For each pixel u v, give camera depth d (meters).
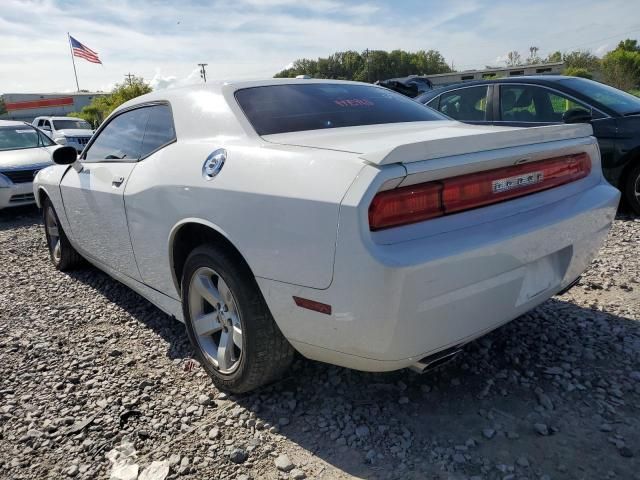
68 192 4.03
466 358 2.89
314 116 2.85
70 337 3.51
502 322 2.29
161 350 3.25
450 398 2.55
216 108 2.85
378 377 2.76
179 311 3.07
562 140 2.52
